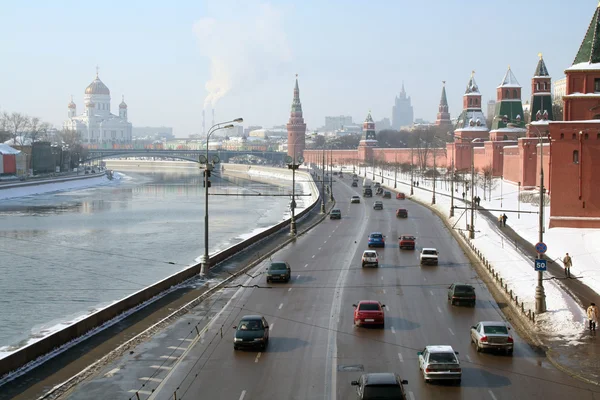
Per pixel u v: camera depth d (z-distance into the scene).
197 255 93.19
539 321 44.34
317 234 96.81
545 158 136.12
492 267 65.75
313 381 32.56
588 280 58.91
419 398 29.78
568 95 91.81
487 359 36.09
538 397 30.03
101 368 34.88
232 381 32.66
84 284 73.75
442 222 112.19
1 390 31.55
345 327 43.28
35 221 137.88
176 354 37.38
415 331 42.22
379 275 62.66
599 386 31.62
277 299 52.12
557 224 92.62
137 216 147.12
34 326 56.78
